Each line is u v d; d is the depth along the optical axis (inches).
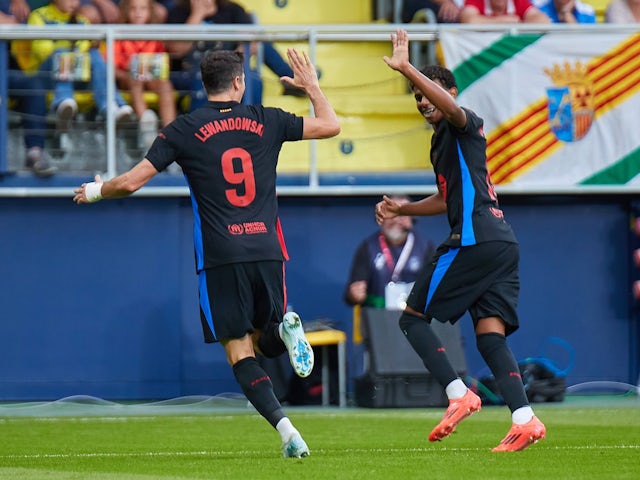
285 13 1781.5
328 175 1502.2
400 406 1341.0
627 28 1487.5
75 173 1473.9
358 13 1784.0
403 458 716.7
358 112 1562.5
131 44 1478.8
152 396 1482.5
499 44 1475.1
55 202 1483.8
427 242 1435.8
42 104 1466.5
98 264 1486.2
